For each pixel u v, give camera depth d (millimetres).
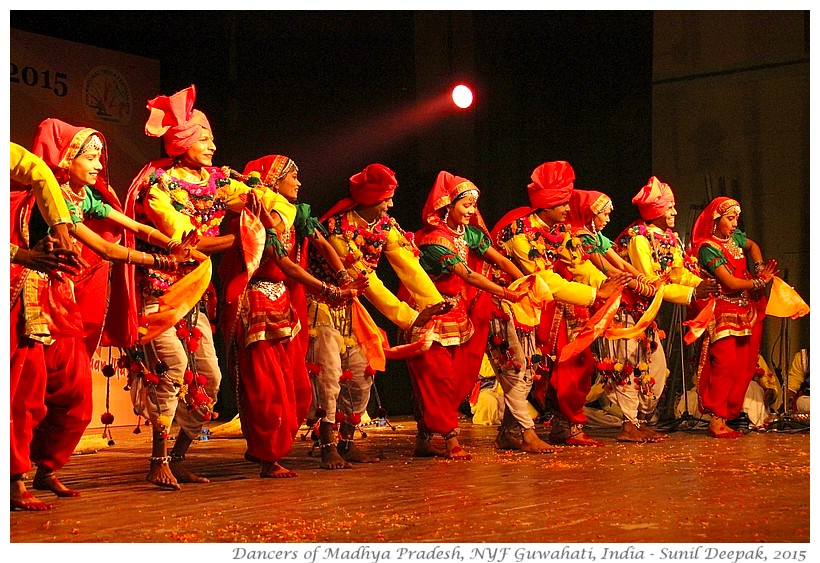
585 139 9164
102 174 4090
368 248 5035
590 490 4180
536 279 5363
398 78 8594
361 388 5109
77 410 3982
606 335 5965
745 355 6523
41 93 6660
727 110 8711
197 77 7543
